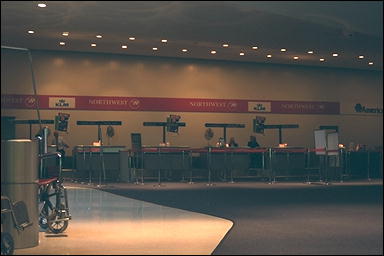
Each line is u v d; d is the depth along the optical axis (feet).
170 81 76.07
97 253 18.25
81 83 72.43
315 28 55.31
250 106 79.46
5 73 69.21
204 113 77.36
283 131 81.15
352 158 70.33
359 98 85.10
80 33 59.62
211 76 77.82
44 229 23.66
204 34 59.06
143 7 47.11
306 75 82.48
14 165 19.51
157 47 68.03
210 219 27.12
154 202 36.24
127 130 74.08
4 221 19.06
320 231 23.17
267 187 52.26
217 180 65.57
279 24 53.52
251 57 75.05
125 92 74.18
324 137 56.24
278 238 21.25
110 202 36.17
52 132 70.85
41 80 70.85
